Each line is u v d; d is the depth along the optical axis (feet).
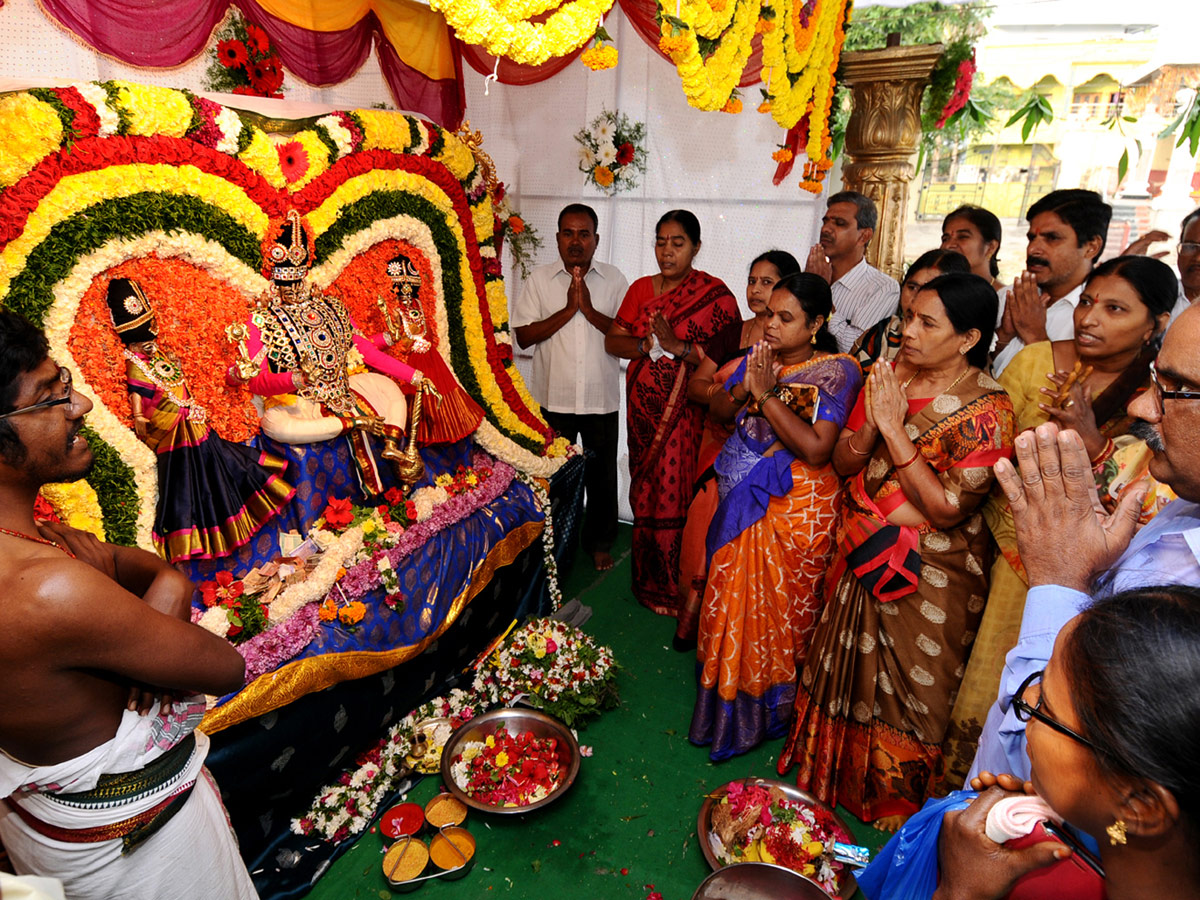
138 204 5.82
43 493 5.43
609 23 12.45
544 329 12.16
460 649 9.32
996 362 9.43
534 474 10.68
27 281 5.26
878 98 11.50
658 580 11.81
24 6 6.82
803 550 8.61
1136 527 3.54
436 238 9.32
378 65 10.93
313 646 6.77
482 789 7.72
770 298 8.54
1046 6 12.87
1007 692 3.64
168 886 4.20
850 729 7.98
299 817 7.15
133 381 5.95
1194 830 2.07
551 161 13.66
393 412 7.97
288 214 7.02
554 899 6.88
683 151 12.83
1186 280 7.80
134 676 3.64
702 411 11.66
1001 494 6.87
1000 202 14.56
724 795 7.62
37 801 3.76
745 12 6.52
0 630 3.22
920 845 3.63
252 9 8.79
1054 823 2.83
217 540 6.39
